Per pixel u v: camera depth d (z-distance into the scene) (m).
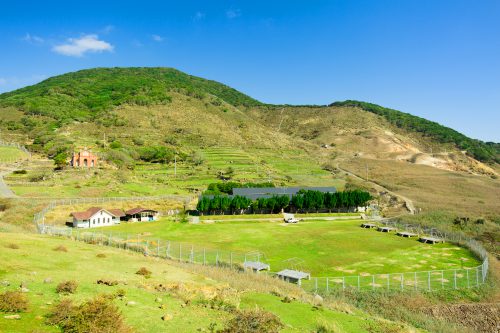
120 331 14.00
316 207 105.81
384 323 23.42
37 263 25.20
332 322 21.14
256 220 95.62
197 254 51.72
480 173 190.38
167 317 16.67
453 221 86.62
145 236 69.50
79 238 50.66
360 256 59.53
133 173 129.38
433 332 31.16
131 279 24.73
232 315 18.80
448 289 44.00
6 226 54.16
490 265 55.88
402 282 44.88
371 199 115.69
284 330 17.98
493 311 40.25
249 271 42.59
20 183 101.00
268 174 145.50
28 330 13.09
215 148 181.25
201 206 94.69
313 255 59.59
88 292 19.19
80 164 125.94
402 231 80.56
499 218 85.50
